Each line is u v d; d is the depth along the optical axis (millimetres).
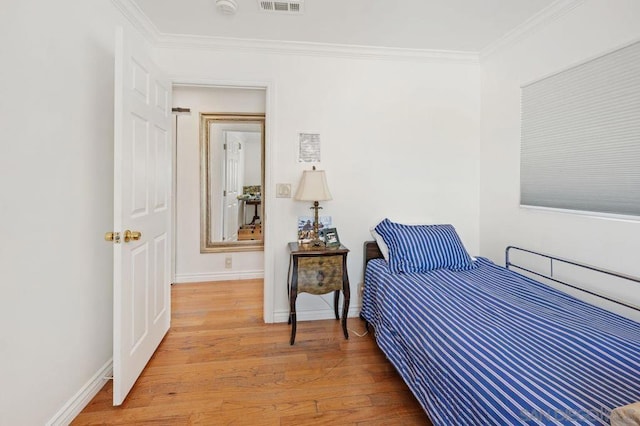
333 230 2539
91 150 1661
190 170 3621
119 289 1553
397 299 1918
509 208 2500
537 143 2209
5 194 1146
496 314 1526
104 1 1756
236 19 2180
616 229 1695
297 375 1881
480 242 2871
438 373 1325
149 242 1967
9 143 1158
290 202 2619
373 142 2707
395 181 2750
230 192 3799
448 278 2080
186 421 1513
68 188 1481
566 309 1608
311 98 2609
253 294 3266
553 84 2072
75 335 1540
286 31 2352
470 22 2223
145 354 1914
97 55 1697
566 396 947
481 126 2822
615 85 1686
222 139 3752
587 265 1824
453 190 2832
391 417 1554
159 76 2115
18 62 1188
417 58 2711
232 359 2045
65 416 1457
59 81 1409
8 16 1143
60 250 1432
